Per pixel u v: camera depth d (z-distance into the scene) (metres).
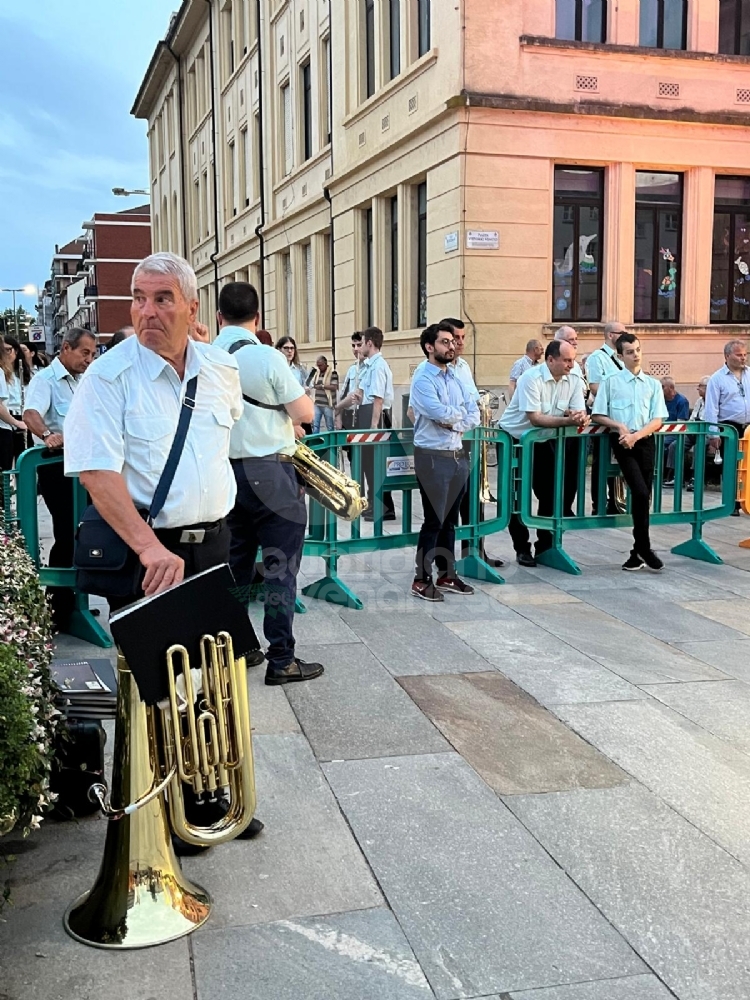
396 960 2.37
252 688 4.31
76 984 2.26
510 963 2.36
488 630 5.30
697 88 13.26
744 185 14.08
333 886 2.71
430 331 5.50
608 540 8.16
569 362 6.61
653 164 13.23
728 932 2.50
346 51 16.42
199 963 2.35
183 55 33.53
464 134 12.27
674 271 13.86
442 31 12.58
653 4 13.18
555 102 12.55
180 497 2.64
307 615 5.58
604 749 3.68
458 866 2.82
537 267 12.79
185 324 2.62
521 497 6.71
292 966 2.34
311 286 20.34
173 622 2.39
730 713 4.07
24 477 4.80
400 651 4.89
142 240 59.84
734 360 9.13
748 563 7.17
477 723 3.92
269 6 21.91
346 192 16.98
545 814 3.14
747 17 13.79
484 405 7.11
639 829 3.04
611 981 2.29
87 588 2.68
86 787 3.07
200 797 2.90
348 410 10.58
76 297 78.44
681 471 7.14
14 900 2.61
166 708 2.48
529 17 12.41
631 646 5.03
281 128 22.08
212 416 2.72
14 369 9.59
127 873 2.49
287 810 3.16
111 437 2.52
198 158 32.12
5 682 2.27
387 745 3.69
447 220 12.79
